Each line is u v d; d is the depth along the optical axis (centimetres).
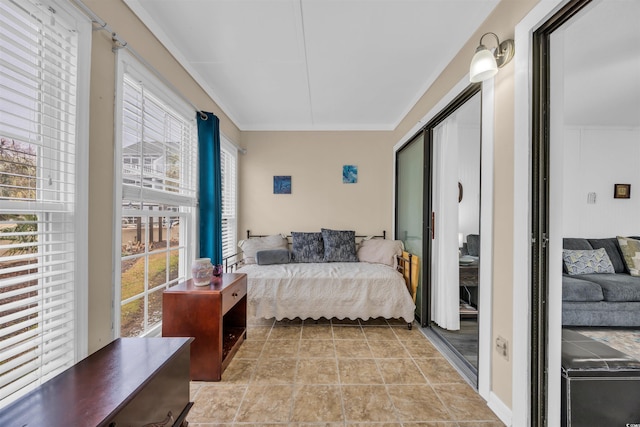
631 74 199
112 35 141
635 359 132
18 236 108
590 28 163
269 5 167
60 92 118
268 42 203
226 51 214
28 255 103
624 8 148
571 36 170
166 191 202
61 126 119
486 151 161
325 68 238
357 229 383
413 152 310
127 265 170
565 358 133
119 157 147
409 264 299
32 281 113
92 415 75
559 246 130
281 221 383
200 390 172
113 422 77
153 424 97
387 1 163
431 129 271
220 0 163
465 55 193
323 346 232
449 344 238
